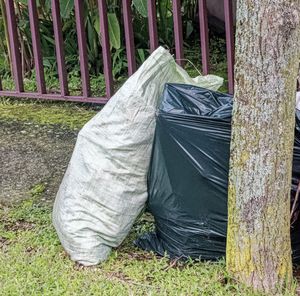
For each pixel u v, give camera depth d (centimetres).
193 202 274
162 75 293
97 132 287
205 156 266
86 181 286
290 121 238
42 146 432
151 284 271
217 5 620
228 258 263
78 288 269
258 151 239
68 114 491
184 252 285
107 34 469
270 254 251
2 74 573
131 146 279
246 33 231
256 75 233
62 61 490
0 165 408
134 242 303
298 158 262
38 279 277
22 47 558
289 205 251
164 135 272
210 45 625
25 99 529
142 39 573
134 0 486
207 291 262
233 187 251
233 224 255
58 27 482
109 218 287
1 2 522
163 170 278
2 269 285
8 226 332
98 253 288
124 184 284
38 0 554
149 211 304
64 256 295
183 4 624
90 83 525
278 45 228
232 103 268
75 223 287
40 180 386
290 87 233
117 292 265
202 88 288
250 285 257
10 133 458
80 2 468
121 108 281
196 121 264
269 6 225
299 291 261
